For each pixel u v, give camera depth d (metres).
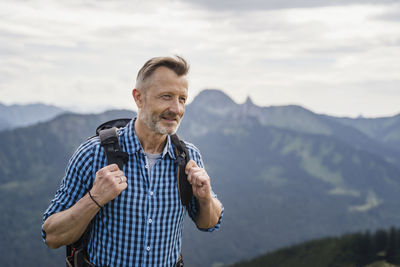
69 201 2.54
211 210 2.81
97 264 2.55
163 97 2.46
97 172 2.36
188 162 2.71
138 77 2.57
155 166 2.60
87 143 2.62
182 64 2.50
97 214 2.56
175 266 2.75
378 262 107.75
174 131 2.53
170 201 2.62
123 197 2.47
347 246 126.81
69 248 2.71
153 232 2.54
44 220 2.51
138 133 2.61
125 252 2.49
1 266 192.00
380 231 125.50
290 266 125.50
